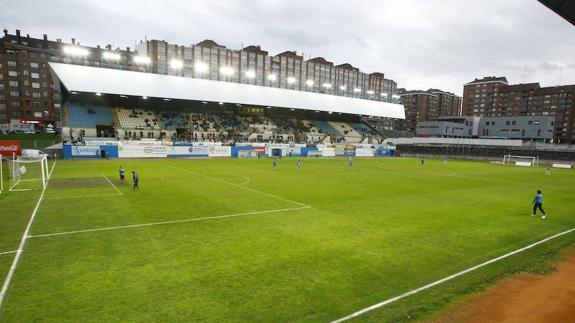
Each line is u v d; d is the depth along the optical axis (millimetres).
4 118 90500
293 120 81375
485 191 26453
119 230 13641
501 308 8031
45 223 14477
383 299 8336
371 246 12328
